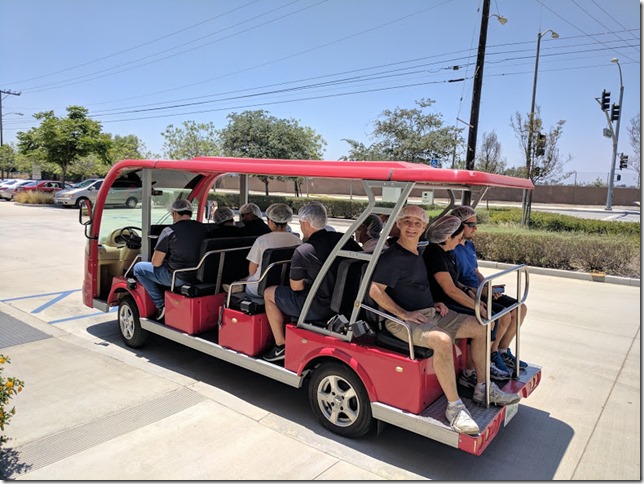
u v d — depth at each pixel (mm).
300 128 25781
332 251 3369
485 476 3012
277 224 4270
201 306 4379
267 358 3805
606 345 5520
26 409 3637
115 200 5473
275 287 3738
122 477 2844
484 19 13391
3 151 43312
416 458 3170
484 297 3729
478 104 13867
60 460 2992
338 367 3314
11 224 16203
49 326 5703
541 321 6426
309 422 3582
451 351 2875
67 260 9938
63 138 25453
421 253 3799
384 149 21859
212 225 4828
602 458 3258
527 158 16609
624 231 13914
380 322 3262
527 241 10398
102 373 4363
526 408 3988
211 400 3893
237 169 3760
